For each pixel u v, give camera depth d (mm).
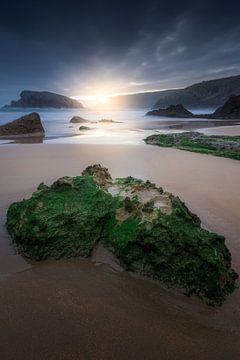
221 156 15906
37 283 4902
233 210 7941
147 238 5098
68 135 30000
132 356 3611
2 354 3592
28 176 11281
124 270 5207
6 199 8547
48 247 5539
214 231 6730
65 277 5055
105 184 7184
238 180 10969
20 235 5762
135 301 4535
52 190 6562
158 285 4840
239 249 5973
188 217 5531
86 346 3734
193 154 16641
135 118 69438
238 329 4027
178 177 11383
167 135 24703
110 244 5613
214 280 4582
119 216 5777
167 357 3613
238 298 4586
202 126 40781
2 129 30703
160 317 4227
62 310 4316
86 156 15930
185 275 4762
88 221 5738
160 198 6090
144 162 14336
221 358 3609
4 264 5402
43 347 3701
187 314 4293
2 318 4148
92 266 5328
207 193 9359
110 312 4297
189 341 3830
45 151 17625
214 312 4328
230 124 44031
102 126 43062
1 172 11906
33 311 4289
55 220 5707
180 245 4930
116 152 17266
